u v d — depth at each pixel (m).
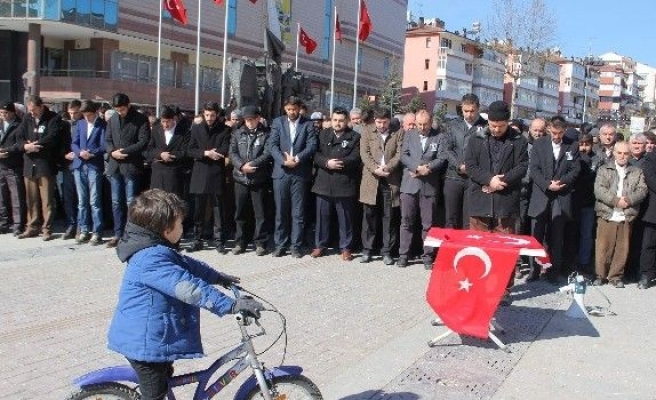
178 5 28.81
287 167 9.30
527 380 5.19
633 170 8.53
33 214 10.31
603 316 7.18
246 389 3.67
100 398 3.46
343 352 5.72
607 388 5.09
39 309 6.60
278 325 6.39
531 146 9.33
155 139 9.59
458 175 8.79
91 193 9.80
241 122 9.79
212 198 9.55
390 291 7.89
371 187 9.25
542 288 8.51
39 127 10.00
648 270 8.68
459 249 5.91
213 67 44.00
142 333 3.35
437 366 5.41
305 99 15.85
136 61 38.09
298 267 8.96
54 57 36.81
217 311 3.34
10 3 30.80
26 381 4.83
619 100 125.31
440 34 74.38
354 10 59.44
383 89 58.84
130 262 3.44
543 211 8.61
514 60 48.88
